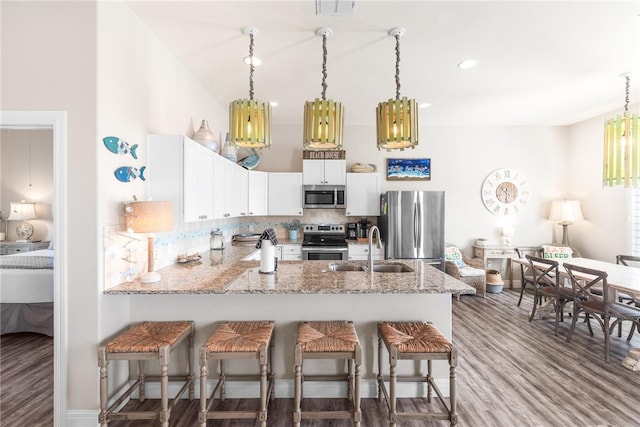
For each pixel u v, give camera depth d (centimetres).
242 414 182
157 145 244
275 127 527
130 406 215
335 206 493
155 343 185
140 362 220
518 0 210
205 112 365
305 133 211
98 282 193
